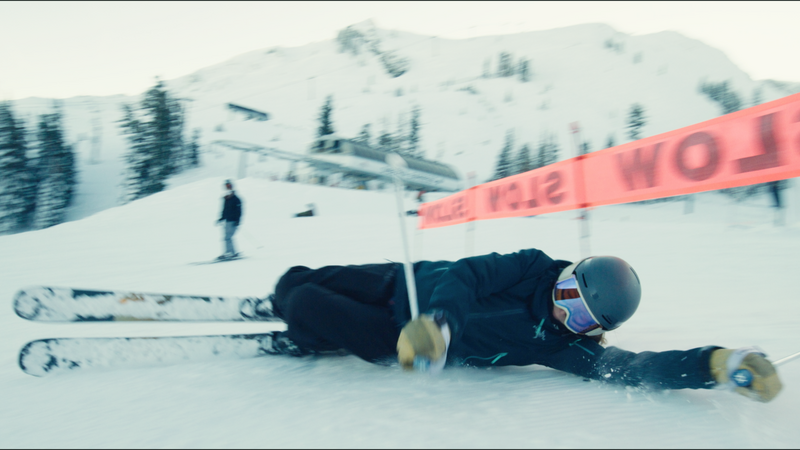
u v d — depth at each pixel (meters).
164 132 63.47
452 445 1.08
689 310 3.33
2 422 1.38
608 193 2.67
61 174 61.50
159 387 1.67
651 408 1.37
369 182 33.81
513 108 160.12
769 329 2.68
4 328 3.76
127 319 2.12
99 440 1.19
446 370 1.81
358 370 1.82
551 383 1.65
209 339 2.06
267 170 70.69
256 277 6.59
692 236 9.08
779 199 9.61
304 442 1.11
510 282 1.74
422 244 10.05
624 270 1.60
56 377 1.90
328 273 1.96
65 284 6.77
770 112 1.75
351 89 183.62
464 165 110.88
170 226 16.05
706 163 2.02
